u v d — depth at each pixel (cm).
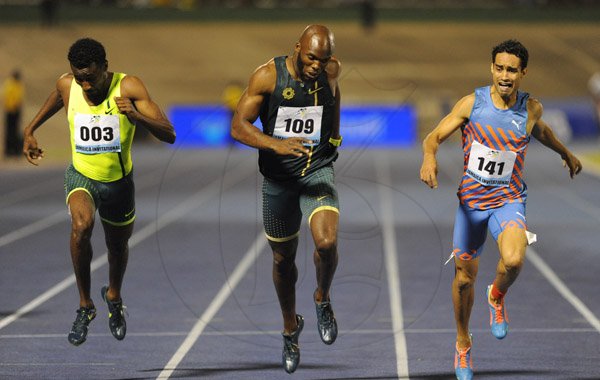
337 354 2345
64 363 2242
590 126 10356
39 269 3594
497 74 1952
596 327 2617
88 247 2097
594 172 7419
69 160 8438
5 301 3003
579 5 13700
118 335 2277
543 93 12331
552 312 2825
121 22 13488
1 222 4869
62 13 13400
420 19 13638
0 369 2180
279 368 2206
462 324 2047
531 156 8956
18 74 8206
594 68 12762
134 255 3925
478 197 2012
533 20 13625
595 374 2119
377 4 13850
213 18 13600
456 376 2097
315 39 1917
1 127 8744
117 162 2150
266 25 13575
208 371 2175
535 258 3831
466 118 2008
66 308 2895
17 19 13275
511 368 2178
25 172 7394
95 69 2053
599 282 3316
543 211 5316
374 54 12862
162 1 13650
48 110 2200
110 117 2117
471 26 13600
